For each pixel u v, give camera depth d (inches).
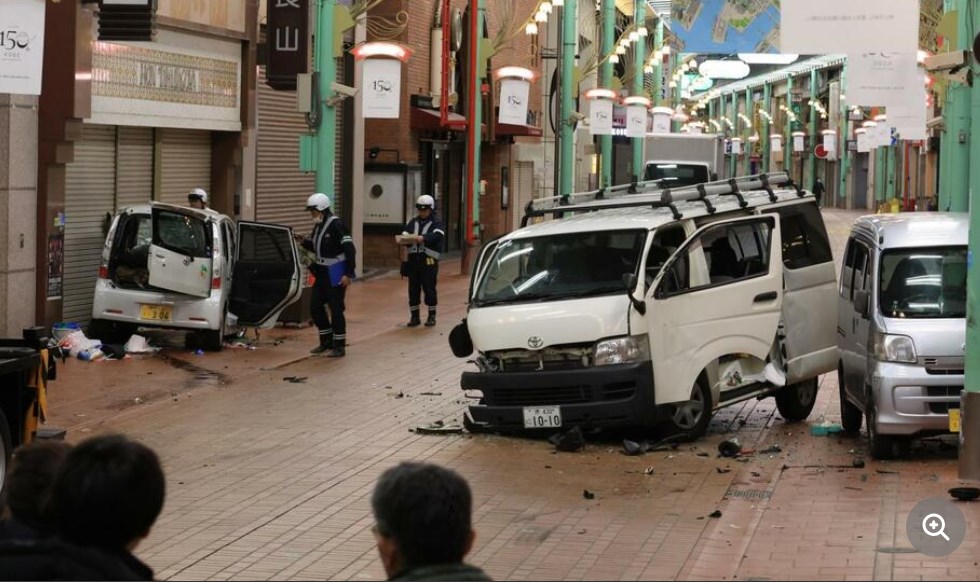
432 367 694.5
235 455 473.1
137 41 709.3
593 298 492.7
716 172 1756.9
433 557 139.2
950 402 458.0
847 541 346.9
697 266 506.6
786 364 541.6
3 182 674.2
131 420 536.4
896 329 466.9
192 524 374.3
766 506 397.4
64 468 145.4
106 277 715.4
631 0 2212.1
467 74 1403.8
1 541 149.6
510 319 498.6
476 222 1320.1
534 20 1327.5
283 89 842.8
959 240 494.0
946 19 695.7
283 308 751.1
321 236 724.7
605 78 1779.0
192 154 890.7
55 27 692.7
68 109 692.7
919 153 2812.5
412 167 1325.0
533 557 338.6
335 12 818.8
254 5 922.1
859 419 531.2
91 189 775.1
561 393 491.2
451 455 477.4
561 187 1520.7
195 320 712.4
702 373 508.1
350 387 626.8
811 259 567.8
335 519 381.7
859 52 465.4
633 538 358.9
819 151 3836.1
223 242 724.0
